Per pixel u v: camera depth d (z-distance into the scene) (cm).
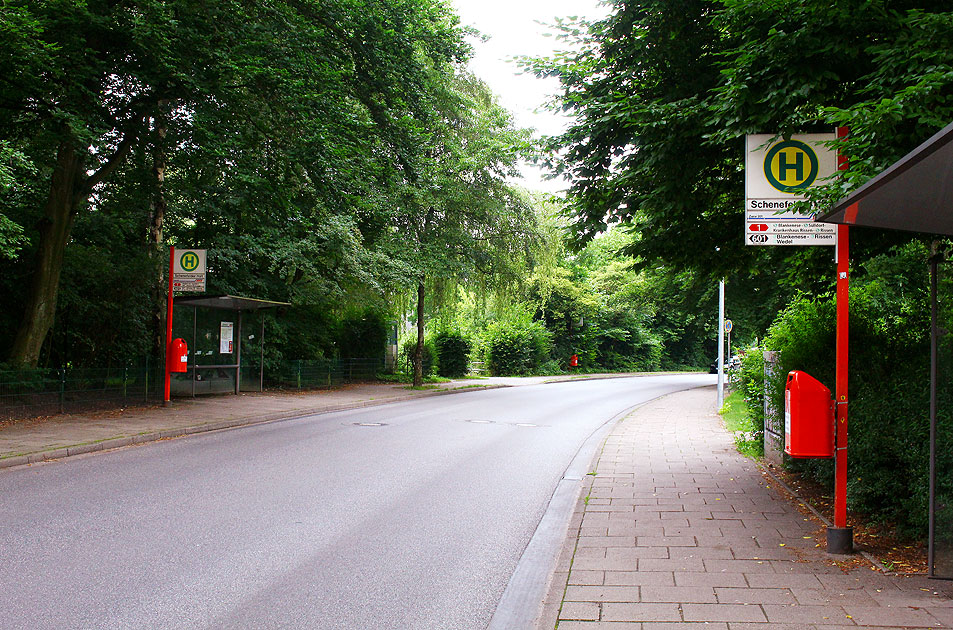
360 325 3244
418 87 1841
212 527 654
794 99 696
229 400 1927
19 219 1700
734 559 538
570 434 1452
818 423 546
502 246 2730
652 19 894
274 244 2145
